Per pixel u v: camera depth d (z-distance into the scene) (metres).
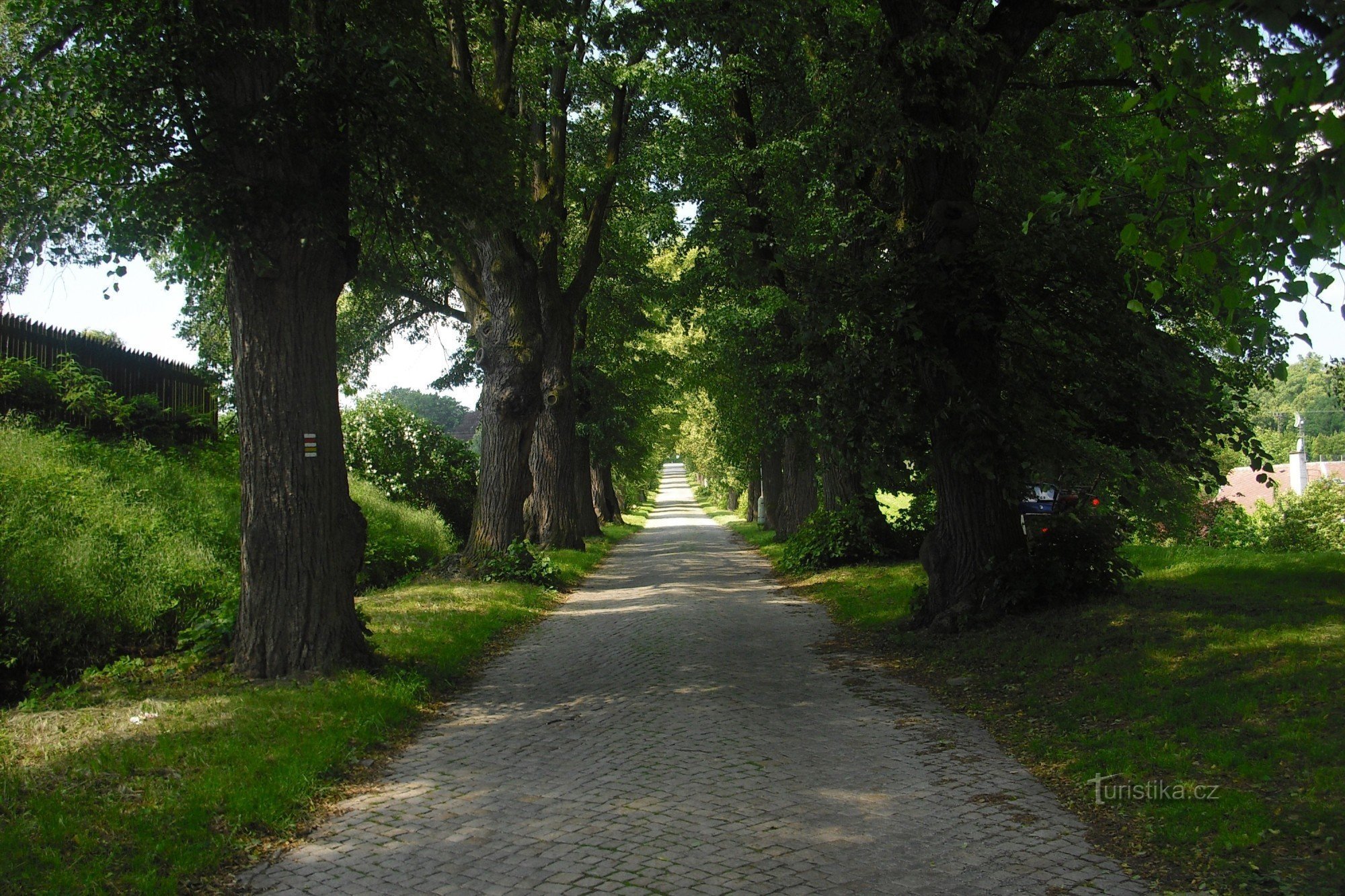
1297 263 4.73
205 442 17.75
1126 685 7.23
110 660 9.07
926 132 10.25
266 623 8.78
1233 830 4.58
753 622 13.30
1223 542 20.28
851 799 5.59
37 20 8.70
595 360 33.91
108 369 15.96
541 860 4.76
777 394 18.16
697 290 21.92
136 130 8.40
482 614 13.50
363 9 10.14
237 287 8.86
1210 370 10.22
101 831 4.92
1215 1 4.16
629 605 15.89
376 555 17.39
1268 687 6.43
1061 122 13.88
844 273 10.49
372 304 26.02
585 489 35.38
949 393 10.20
